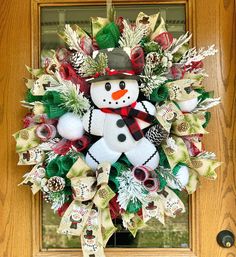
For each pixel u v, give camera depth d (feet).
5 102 4.03
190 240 3.98
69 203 3.58
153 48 3.41
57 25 4.04
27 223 4.01
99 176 3.33
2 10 4.05
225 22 3.99
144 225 3.54
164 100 3.44
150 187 3.38
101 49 3.45
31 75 4.00
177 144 3.48
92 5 4.04
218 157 3.99
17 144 3.57
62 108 3.43
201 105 3.60
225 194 3.98
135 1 4.01
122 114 3.34
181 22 4.02
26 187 4.01
